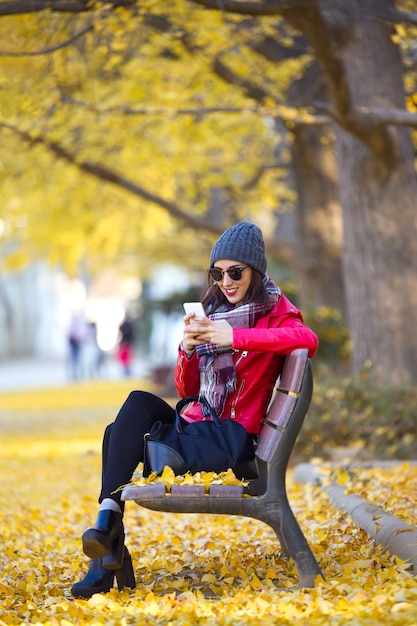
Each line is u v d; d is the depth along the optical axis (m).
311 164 19.84
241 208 23.22
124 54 15.78
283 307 5.23
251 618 4.39
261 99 15.60
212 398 5.11
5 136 16.78
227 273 5.21
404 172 13.50
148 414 5.12
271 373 5.20
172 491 4.65
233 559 5.88
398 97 12.97
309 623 4.14
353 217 13.76
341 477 8.67
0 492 11.63
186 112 14.18
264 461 5.25
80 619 4.57
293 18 9.80
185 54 15.80
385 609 4.29
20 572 6.21
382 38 12.90
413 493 7.68
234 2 9.68
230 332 4.92
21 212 21.64
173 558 6.32
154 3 10.70
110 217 23.48
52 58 12.65
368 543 6.04
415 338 13.54
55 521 8.98
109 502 4.94
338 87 10.80
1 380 50.47
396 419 12.48
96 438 19.20
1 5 9.95
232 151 20.52
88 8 10.03
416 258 13.59
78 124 17.41
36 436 20.20
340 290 20.36
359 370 13.91
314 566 4.92
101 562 5.19
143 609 4.70
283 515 4.87
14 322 70.94
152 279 49.53
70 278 27.94
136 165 20.36
